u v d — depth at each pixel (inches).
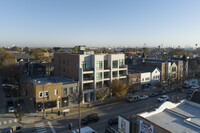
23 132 1119.0
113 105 1699.1
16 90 2226.9
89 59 1850.4
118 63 2009.1
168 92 2273.6
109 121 1234.0
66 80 1829.5
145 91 2292.1
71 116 1409.9
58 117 1386.6
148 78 2370.8
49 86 1536.7
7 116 1381.6
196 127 772.0
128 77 2103.8
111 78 1950.1
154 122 829.2
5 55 3385.8
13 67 2645.2
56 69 2347.4
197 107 1036.5
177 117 894.4
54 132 1125.7
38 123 1269.7
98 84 1867.6
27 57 4379.9
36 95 1477.6
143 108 1594.5
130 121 922.1
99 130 1154.7
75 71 1846.7
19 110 1504.7
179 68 2866.6
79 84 1759.4
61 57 2162.9
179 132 727.1
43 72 2898.6
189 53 7760.8
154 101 1843.0
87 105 1619.1
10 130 1058.7
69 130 1154.7
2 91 2155.5
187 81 2662.4
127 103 1763.0
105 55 1930.4
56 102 1589.6
